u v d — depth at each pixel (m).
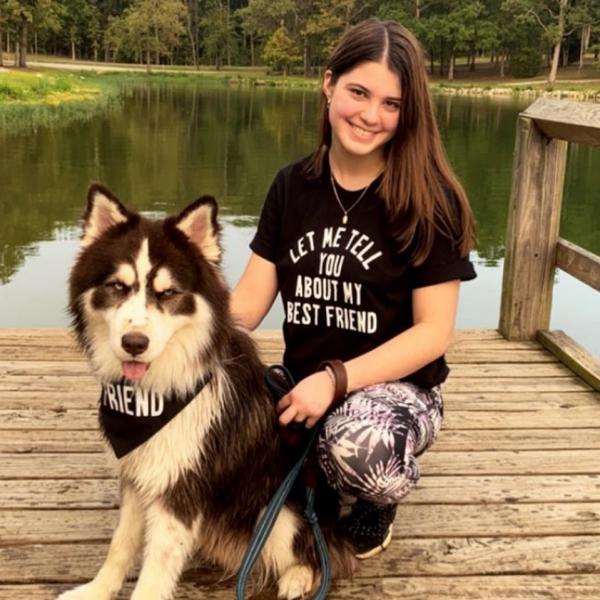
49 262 7.95
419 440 2.28
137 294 2.03
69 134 20.41
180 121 26.02
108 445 2.19
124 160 16.06
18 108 27.23
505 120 29.42
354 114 2.19
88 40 78.38
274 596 2.33
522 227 4.62
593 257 4.26
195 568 2.45
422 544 2.64
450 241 2.26
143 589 2.11
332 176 2.35
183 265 2.09
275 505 2.17
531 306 4.75
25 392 3.82
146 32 66.94
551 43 56.03
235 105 35.81
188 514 2.12
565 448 3.39
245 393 2.21
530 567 2.53
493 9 58.72
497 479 3.10
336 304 2.34
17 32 47.94
